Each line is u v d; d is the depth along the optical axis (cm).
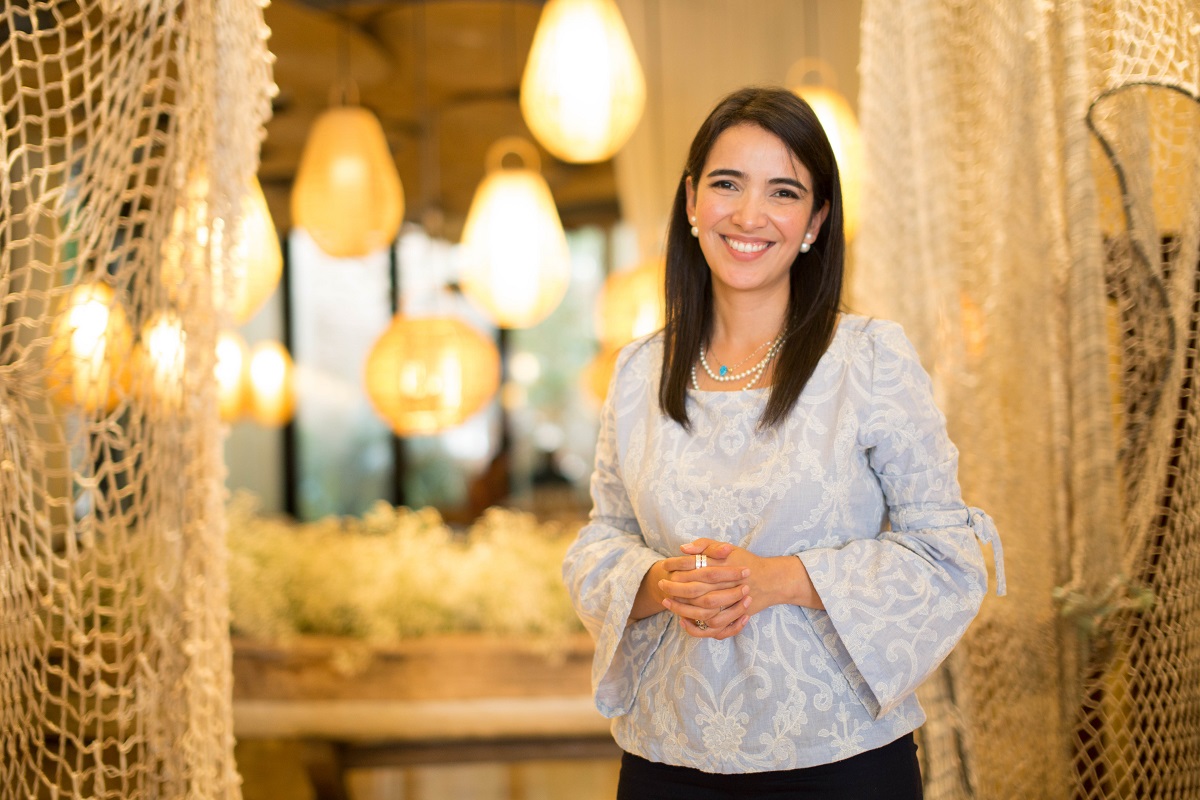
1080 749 182
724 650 140
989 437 210
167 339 179
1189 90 159
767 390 146
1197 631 166
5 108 163
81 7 167
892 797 140
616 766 419
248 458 828
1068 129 171
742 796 140
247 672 307
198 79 180
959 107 218
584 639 309
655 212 600
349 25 508
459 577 330
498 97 624
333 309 859
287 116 610
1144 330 173
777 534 140
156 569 178
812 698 137
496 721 304
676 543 145
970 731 204
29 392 168
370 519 389
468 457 887
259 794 358
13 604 167
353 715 304
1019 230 196
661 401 152
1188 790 166
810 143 146
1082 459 175
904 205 238
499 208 444
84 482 171
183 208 179
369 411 870
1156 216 171
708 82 597
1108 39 173
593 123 386
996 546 143
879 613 134
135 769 175
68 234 168
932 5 215
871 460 144
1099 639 177
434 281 839
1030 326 197
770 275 149
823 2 590
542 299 445
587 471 898
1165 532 170
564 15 386
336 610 319
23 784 169
